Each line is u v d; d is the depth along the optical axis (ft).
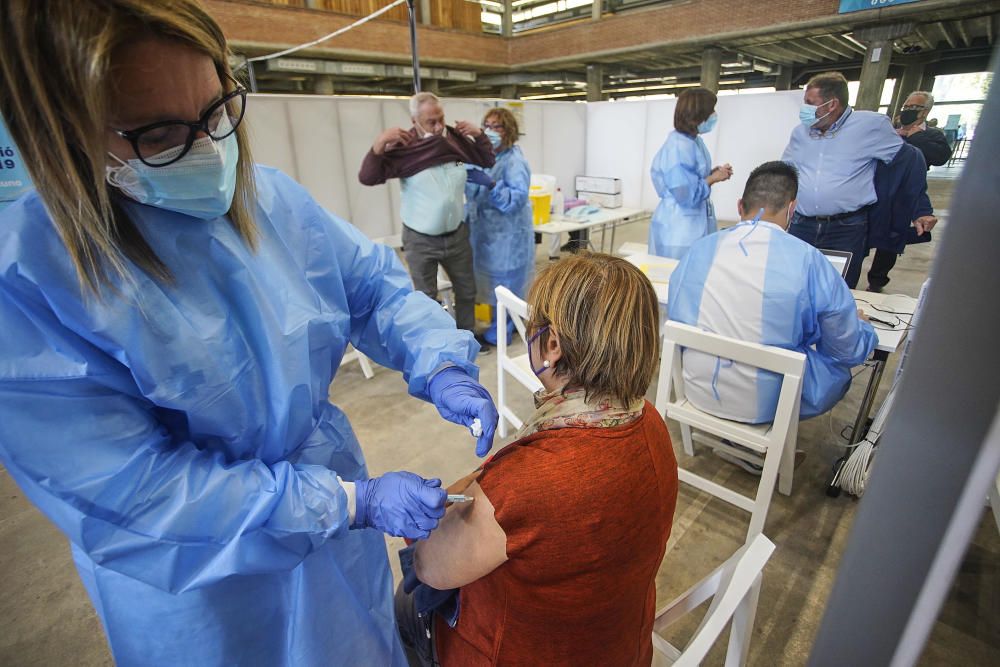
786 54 30.96
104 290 1.74
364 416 8.34
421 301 3.15
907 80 34.19
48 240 1.69
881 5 19.63
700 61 32.19
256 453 2.36
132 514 1.81
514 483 2.03
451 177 8.89
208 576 1.98
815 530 5.81
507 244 10.37
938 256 0.73
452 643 2.76
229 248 2.11
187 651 2.36
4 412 1.65
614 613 2.35
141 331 1.83
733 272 5.11
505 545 2.03
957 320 0.75
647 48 26.91
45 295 1.67
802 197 9.59
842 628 1.06
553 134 21.35
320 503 2.09
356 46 25.80
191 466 1.94
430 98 8.64
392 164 8.89
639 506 2.12
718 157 20.20
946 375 0.77
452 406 2.77
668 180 10.20
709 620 2.57
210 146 1.87
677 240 10.59
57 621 5.07
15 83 1.43
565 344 2.19
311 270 2.61
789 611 4.92
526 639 2.39
